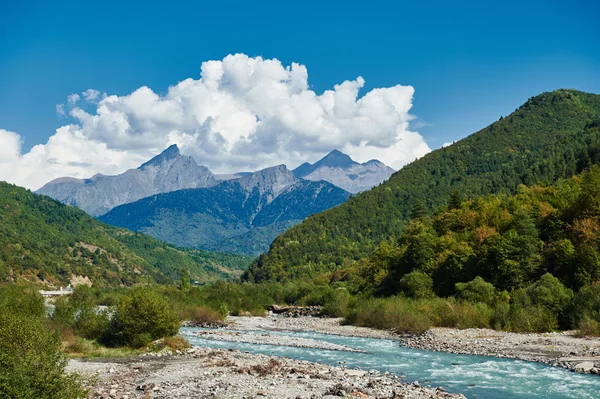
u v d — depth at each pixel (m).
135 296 51.03
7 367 21.84
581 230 84.69
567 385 33.44
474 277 91.62
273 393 27.80
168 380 32.53
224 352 47.56
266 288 153.75
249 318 103.06
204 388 29.30
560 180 136.62
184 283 170.75
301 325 86.19
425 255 104.69
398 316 73.00
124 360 42.44
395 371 40.00
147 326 50.03
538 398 30.03
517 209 107.00
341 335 70.50
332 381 31.95
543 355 45.81
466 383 34.72
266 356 45.69
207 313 89.44
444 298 83.62
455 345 54.03
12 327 25.48
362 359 46.97
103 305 125.38
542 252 86.31
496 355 47.50
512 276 83.56
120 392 28.47
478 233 103.50
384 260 130.38
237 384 30.39
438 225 130.12
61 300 55.56
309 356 49.12
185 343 50.97
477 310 69.62
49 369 22.28
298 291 143.00
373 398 26.78
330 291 120.44
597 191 95.62
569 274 79.25
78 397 24.09
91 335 51.19
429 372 39.34
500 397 30.31
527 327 61.94
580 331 56.22
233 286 140.00
